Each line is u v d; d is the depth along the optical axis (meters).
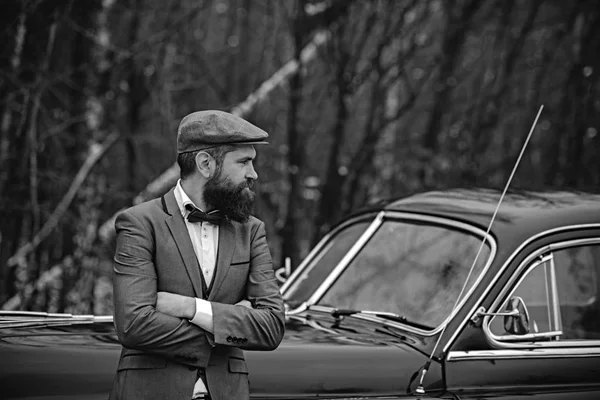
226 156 3.25
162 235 3.21
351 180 10.43
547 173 12.81
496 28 13.54
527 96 14.55
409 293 4.55
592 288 4.49
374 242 5.01
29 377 3.61
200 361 3.15
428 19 12.61
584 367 4.32
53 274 8.57
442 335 4.14
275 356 3.93
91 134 9.15
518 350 4.21
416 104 13.61
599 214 4.58
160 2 12.31
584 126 12.38
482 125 12.24
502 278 4.26
